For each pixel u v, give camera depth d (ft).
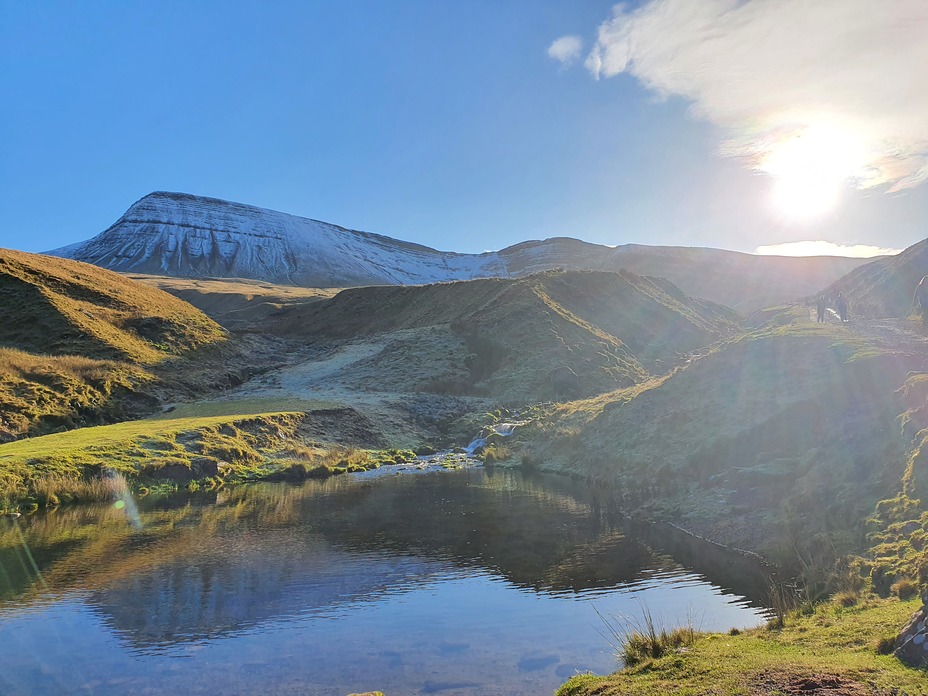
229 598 52.39
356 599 51.55
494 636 42.86
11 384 152.76
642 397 114.93
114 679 37.63
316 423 160.56
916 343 87.61
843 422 71.41
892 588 40.22
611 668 36.50
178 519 85.35
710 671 29.27
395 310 329.93
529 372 211.00
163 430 131.54
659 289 335.88
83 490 98.63
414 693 34.73
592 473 106.11
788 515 62.75
